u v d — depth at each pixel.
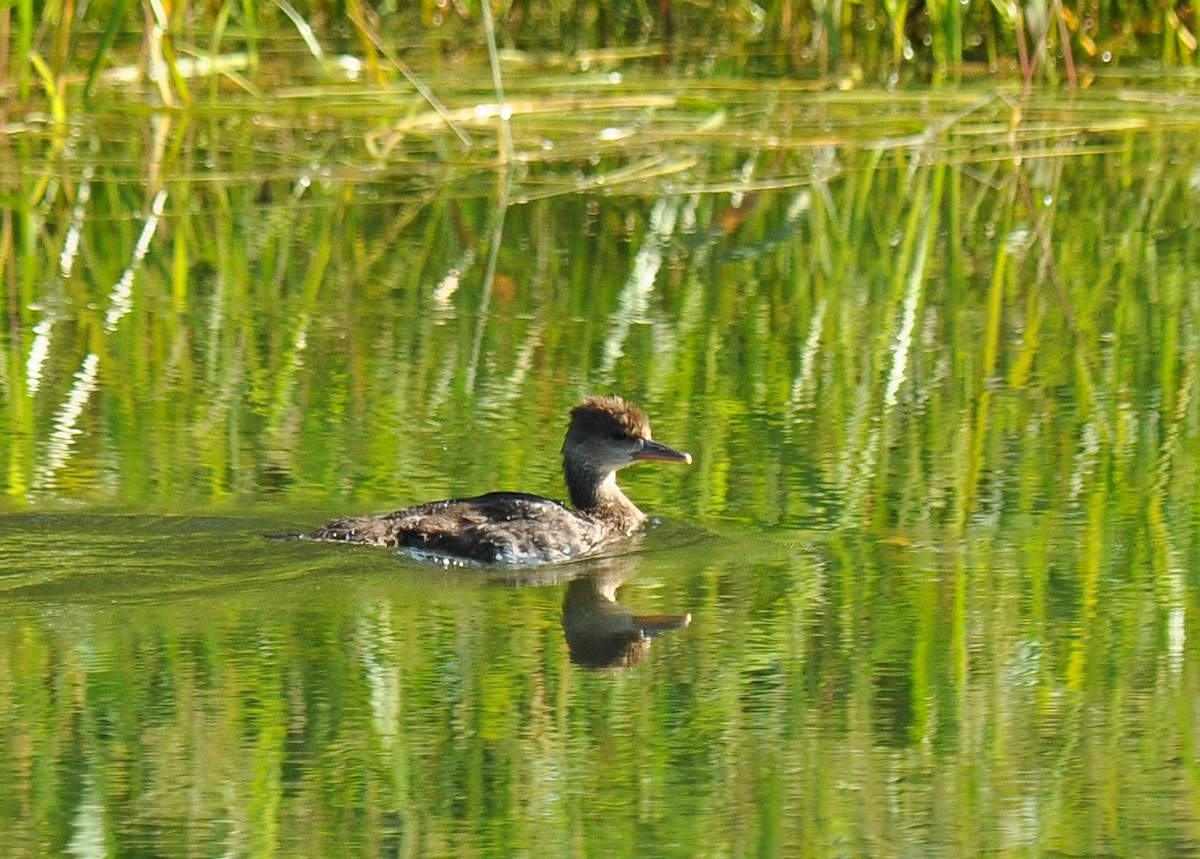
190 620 11.70
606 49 27.56
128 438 14.76
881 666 11.20
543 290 19.05
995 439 15.28
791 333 17.83
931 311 18.59
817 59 27.03
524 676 11.01
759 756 10.02
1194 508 13.89
